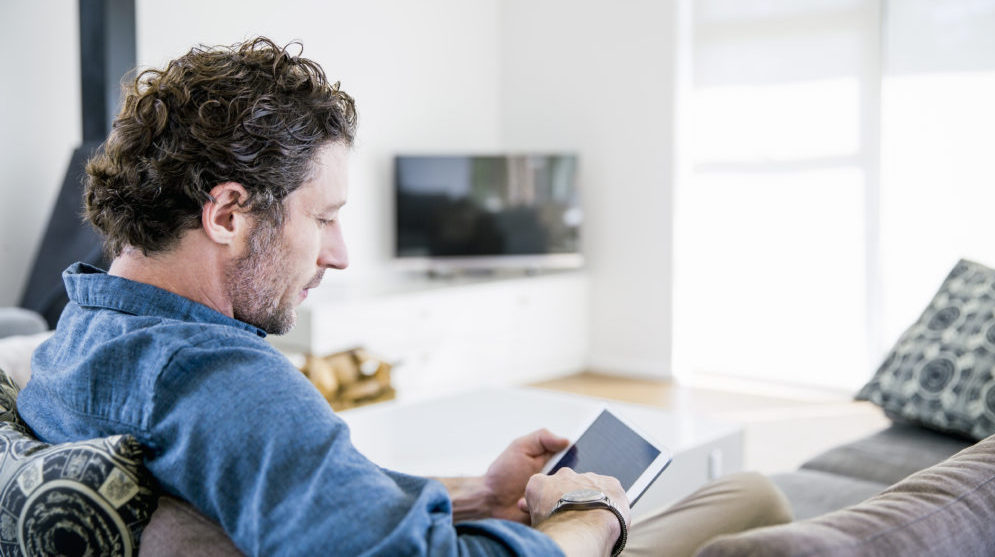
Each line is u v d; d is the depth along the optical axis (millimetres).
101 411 821
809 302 4527
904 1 4117
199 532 758
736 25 4617
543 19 5188
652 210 4863
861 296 4367
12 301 3510
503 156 4879
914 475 815
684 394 4516
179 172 833
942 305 2277
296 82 878
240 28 4102
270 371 771
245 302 887
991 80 3934
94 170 896
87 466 772
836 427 3857
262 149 840
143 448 789
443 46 5043
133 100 897
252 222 855
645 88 4832
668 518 1297
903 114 4168
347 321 3980
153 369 782
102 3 3279
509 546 735
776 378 4668
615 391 4605
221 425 739
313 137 877
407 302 4227
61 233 3246
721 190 4758
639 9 4820
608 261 5062
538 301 4867
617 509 898
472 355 4562
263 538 703
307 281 916
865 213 4316
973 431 2041
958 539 720
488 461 2125
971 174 4023
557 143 5191
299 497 701
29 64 3490
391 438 2348
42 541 779
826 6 4348
